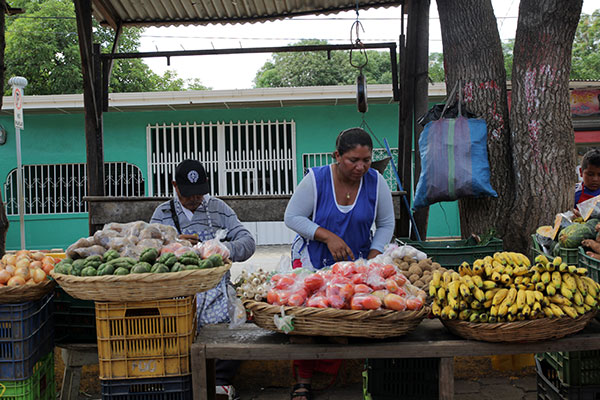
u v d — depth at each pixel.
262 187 12.27
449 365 2.20
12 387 2.52
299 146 12.14
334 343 2.22
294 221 3.06
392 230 3.23
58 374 3.63
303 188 3.08
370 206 3.10
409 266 3.04
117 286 2.22
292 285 2.32
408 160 4.97
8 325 2.50
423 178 3.83
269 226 12.41
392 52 5.15
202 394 2.23
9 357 2.51
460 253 3.74
